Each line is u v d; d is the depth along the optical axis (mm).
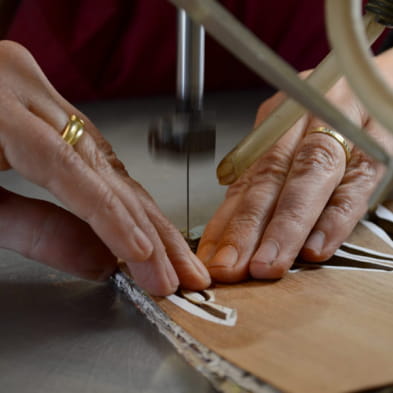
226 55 1466
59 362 478
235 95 1479
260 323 511
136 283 585
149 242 528
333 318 515
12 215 616
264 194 674
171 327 517
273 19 1425
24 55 567
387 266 637
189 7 289
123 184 561
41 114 544
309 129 739
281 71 306
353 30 296
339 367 428
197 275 577
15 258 670
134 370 466
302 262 648
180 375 459
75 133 550
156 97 1454
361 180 701
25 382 451
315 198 648
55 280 624
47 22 1325
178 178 926
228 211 690
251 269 597
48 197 830
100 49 1376
